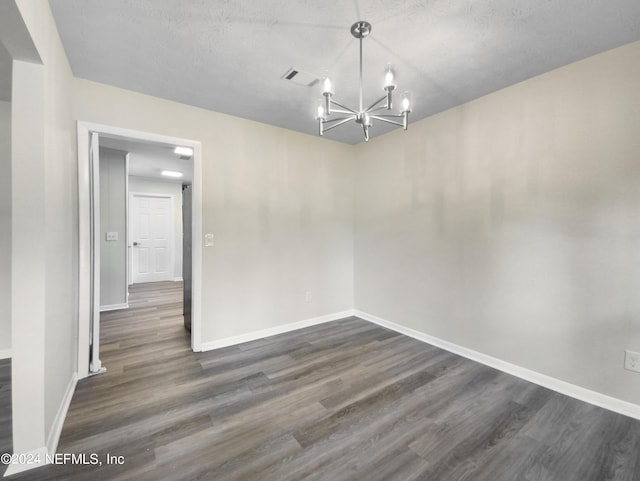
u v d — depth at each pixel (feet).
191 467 4.86
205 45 6.28
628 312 6.28
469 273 9.03
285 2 5.08
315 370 8.25
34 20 4.32
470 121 8.89
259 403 6.67
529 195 7.68
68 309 6.66
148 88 8.11
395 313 11.50
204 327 9.52
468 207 9.00
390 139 11.51
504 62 6.87
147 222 21.58
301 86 8.01
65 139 6.45
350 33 5.89
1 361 8.38
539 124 7.46
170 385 7.39
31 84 4.76
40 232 4.79
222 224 9.80
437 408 6.53
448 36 5.96
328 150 12.41
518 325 7.96
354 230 13.35
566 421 6.11
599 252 6.62
